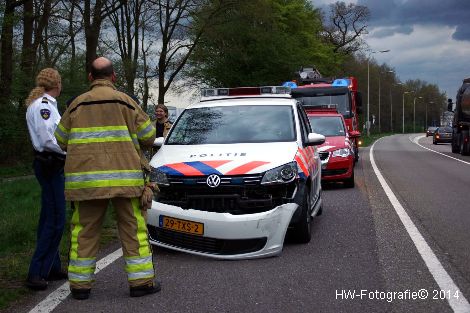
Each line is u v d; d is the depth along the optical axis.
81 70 25.11
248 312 4.82
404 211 10.10
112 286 5.67
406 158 28.38
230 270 6.17
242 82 39.75
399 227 8.54
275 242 6.64
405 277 5.79
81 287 5.23
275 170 6.78
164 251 7.12
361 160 26.61
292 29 48.88
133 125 5.28
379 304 4.97
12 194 12.12
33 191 12.77
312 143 8.15
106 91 5.29
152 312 4.87
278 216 6.65
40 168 5.59
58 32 27.45
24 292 5.45
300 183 7.25
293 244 7.46
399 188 13.95
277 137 7.89
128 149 5.21
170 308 4.96
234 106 8.52
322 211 10.21
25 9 23.12
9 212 9.52
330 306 4.94
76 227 5.32
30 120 5.57
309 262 6.47
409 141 66.94
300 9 48.00
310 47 51.62
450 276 5.80
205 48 36.44
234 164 6.81
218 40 35.25
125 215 5.33
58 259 5.91
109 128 5.21
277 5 45.16
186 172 6.75
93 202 5.27
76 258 5.26
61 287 5.66
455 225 8.71
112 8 24.77
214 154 7.18
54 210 5.61
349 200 11.70
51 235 5.58
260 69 41.03
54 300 5.21
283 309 4.88
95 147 5.18
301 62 41.66
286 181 6.81
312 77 27.42
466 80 31.61
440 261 6.43
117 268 6.35
